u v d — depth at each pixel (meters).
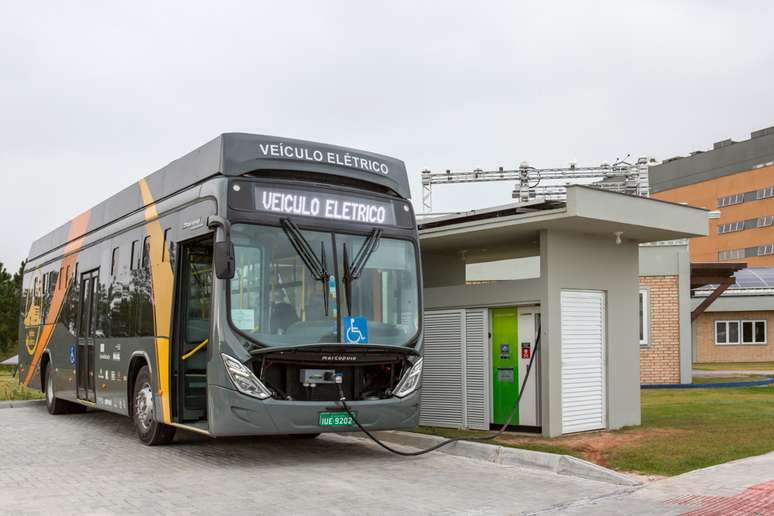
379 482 8.93
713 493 8.05
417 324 10.48
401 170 11.20
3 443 12.28
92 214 15.15
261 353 9.27
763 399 18.39
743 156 92.50
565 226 12.24
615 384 13.21
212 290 9.53
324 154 10.54
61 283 16.67
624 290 13.56
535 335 12.69
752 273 49.22
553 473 9.59
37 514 7.36
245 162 9.96
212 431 9.34
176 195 11.16
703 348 49.56
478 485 8.79
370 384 10.03
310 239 9.95
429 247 14.74
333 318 9.78
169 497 8.09
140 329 11.89
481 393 13.35
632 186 28.53
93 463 10.27
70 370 15.45
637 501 7.88
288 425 9.33
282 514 7.35
